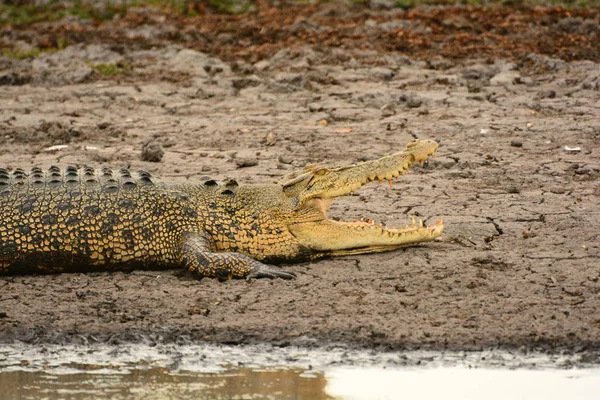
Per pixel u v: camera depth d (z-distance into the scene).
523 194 27.83
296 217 22.97
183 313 20.64
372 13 55.66
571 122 35.59
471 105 38.88
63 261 22.44
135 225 22.58
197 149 34.25
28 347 19.69
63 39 52.34
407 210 26.62
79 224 22.41
